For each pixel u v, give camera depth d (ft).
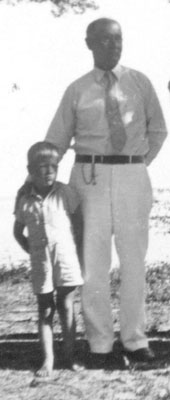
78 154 12.53
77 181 12.49
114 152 12.35
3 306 16.84
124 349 12.59
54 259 12.00
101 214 12.37
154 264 20.35
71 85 12.52
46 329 12.07
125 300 12.50
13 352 13.11
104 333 12.46
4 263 21.03
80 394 11.12
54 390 11.30
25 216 12.08
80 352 12.96
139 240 12.46
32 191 12.08
